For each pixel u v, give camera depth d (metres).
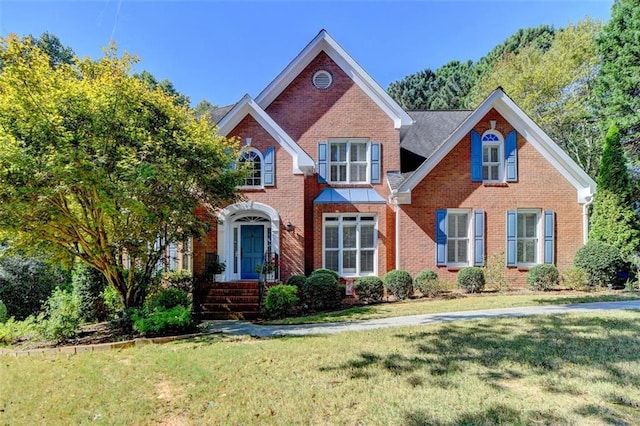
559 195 16.88
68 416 5.23
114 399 5.73
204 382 6.28
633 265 15.62
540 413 4.86
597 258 15.37
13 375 7.03
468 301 13.55
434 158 16.45
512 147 16.86
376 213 16.92
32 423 5.05
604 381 5.87
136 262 12.63
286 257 15.76
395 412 4.95
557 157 16.88
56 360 8.02
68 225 10.31
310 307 13.69
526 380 5.97
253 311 13.09
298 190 15.97
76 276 13.57
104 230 10.86
